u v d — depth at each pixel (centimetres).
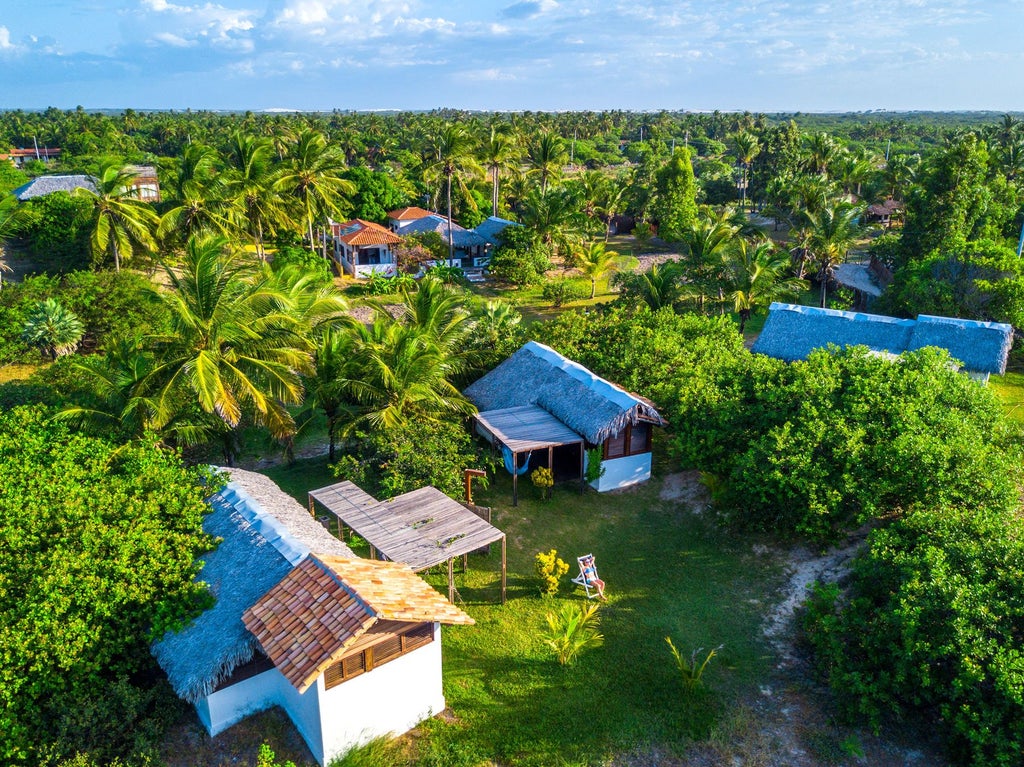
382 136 12950
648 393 2633
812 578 1881
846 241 4525
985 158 4759
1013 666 1204
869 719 1370
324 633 1281
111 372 2195
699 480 2427
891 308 4253
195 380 1966
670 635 1694
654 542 2097
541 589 1873
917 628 1345
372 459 2206
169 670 1357
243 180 4944
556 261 6494
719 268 4231
